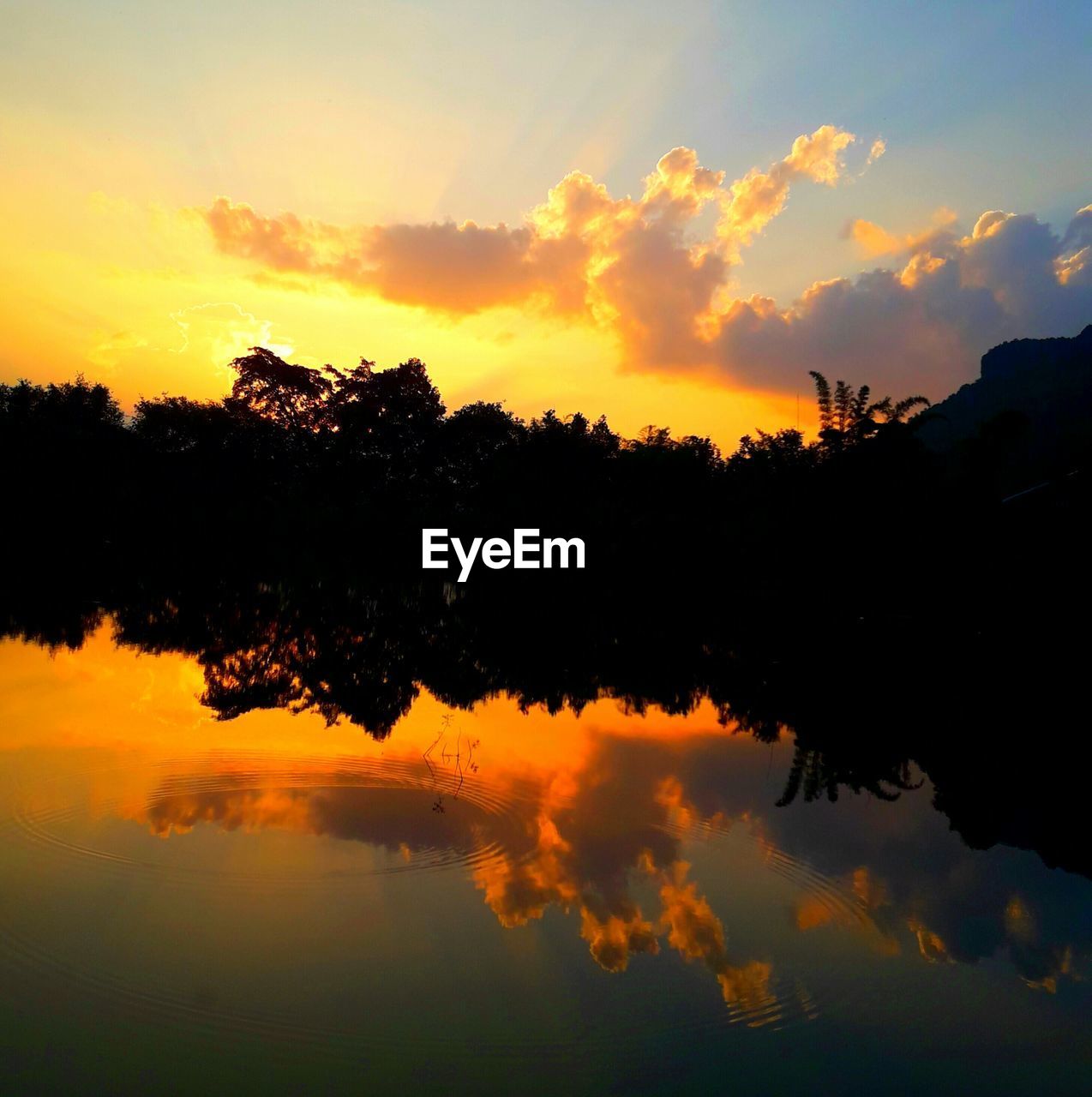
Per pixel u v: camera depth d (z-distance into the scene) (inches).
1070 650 761.6
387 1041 162.9
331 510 1921.8
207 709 409.1
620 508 1609.3
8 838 241.9
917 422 1120.2
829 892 234.8
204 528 1791.3
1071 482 968.3
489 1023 169.9
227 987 177.8
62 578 1067.3
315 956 189.9
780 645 796.6
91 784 288.8
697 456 1863.9
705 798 309.3
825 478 1158.3
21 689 438.0
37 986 175.5
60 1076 150.6
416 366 2311.8
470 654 666.8
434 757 340.5
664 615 1066.1
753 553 1327.5
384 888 224.1
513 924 208.2
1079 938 211.8
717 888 234.7
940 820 295.1
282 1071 153.5
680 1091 153.6
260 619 801.6
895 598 1063.6
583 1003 177.6
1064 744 416.5
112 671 500.1
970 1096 156.1
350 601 1031.6
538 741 379.9
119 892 214.2
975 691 570.6
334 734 366.3
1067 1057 167.0
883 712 486.9
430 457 2301.9
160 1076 151.5
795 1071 159.9
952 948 206.1
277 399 2305.6
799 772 347.9
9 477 1701.5
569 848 255.9
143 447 2081.7
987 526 1007.0
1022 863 257.9
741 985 187.5
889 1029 174.6
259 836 251.4
